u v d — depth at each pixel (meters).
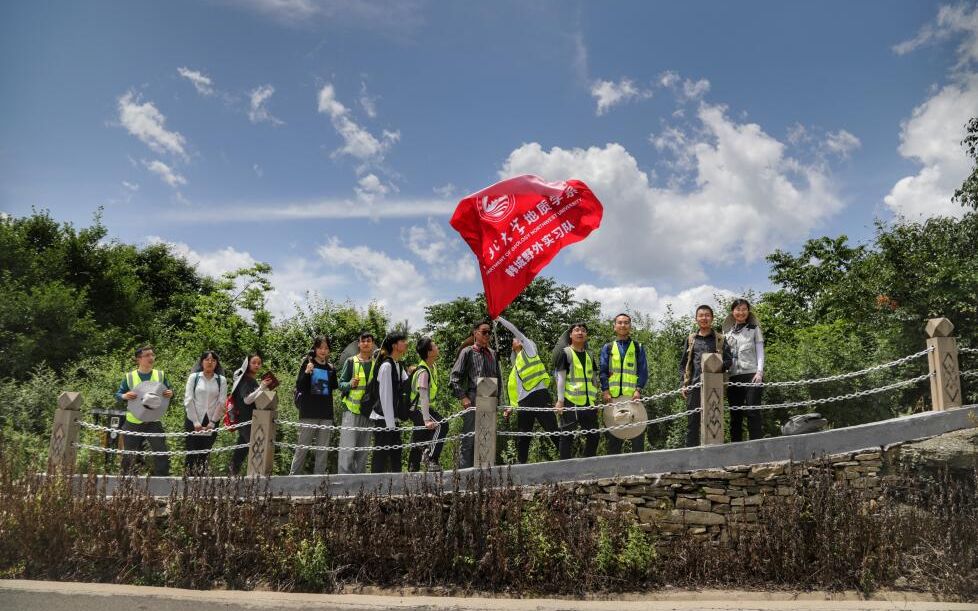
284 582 6.40
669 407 10.77
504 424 10.33
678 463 7.00
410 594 6.23
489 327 8.25
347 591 6.30
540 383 8.22
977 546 6.02
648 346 12.63
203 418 8.84
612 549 6.39
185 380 14.35
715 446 7.01
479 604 5.67
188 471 8.23
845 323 15.66
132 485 7.43
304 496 7.27
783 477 6.86
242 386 9.12
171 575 6.40
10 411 12.76
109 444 9.56
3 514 6.89
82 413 11.21
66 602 5.99
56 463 7.73
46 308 19.86
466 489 6.77
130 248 29.92
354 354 9.06
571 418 8.20
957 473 6.95
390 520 6.76
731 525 6.80
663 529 6.86
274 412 7.75
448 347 26.80
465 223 8.52
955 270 11.33
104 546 6.71
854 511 6.35
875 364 10.80
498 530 6.40
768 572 6.28
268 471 7.59
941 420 7.07
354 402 8.28
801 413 10.33
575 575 6.23
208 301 20.48
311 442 8.57
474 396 8.09
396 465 8.41
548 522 6.50
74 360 19.83
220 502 6.95
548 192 8.65
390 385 7.97
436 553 6.44
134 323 26.33
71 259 25.62
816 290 32.94
